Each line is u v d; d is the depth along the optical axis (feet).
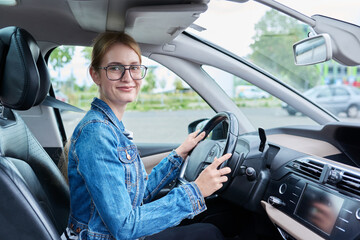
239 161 5.42
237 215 6.77
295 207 4.87
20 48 3.08
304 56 5.85
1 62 3.07
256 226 6.35
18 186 3.04
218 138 5.89
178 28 5.65
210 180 3.48
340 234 3.97
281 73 7.39
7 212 2.99
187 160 5.36
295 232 4.47
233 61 7.29
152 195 4.42
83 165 3.09
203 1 4.33
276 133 7.28
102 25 6.05
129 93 3.51
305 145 5.99
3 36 3.14
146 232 3.17
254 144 5.72
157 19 5.06
